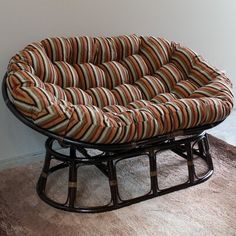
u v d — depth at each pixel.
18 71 2.05
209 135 3.01
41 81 2.11
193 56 2.64
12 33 2.38
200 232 1.97
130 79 2.56
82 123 1.90
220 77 2.51
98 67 2.48
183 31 3.08
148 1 2.82
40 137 2.68
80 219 2.04
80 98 2.24
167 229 1.98
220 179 2.43
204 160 2.60
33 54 2.19
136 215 2.08
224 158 2.69
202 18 3.14
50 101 1.93
